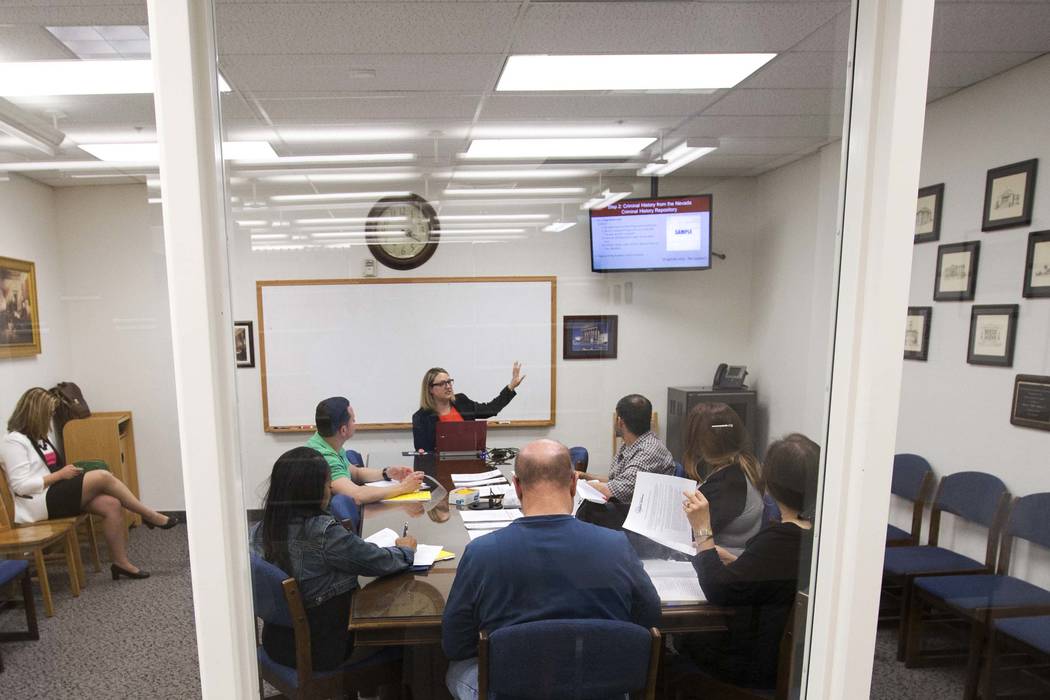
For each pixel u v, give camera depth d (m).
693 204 2.71
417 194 2.78
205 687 0.58
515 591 1.12
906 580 1.87
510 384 2.83
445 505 1.83
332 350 2.63
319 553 1.22
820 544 0.62
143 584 2.44
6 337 2.72
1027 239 1.93
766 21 1.58
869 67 0.54
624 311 2.85
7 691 1.88
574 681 1.08
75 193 3.03
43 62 1.71
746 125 2.31
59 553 2.38
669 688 1.16
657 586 1.28
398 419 2.70
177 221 0.52
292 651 1.19
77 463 2.73
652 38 1.73
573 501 1.24
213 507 0.55
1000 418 2.02
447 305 2.75
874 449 0.57
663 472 1.69
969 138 2.00
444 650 1.20
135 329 2.96
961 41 1.73
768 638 0.99
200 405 0.54
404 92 2.09
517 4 1.56
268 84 1.92
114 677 1.93
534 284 2.90
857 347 0.57
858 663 0.60
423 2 1.53
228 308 0.56
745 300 2.63
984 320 2.06
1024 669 1.71
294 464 1.24
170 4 0.50
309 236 2.65
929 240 2.07
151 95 0.52
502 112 2.29
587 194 2.86
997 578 1.89
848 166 0.58
